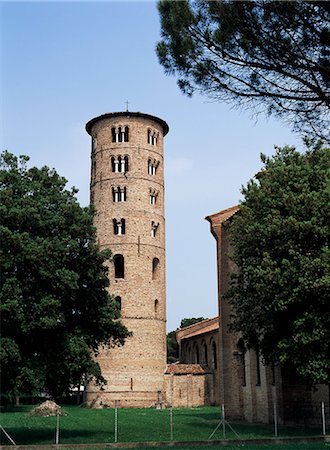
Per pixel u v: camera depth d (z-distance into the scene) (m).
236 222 37.88
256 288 33.97
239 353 51.00
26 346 32.66
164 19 19.25
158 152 88.44
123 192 84.62
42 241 32.00
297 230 33.25
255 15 17.50
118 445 31.91
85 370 34.62
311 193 33.91
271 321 35.31
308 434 36.25
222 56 18.78
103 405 75.88
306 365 32.72
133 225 82.94
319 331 31.91
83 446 31.64
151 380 78.81
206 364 90.69
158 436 36.62
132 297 80.56
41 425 44.69
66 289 32.31
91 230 35.50
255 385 47.62
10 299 30.31
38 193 34.34
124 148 85.44
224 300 53.25
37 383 31.33
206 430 40.34
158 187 87.06
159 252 84.88
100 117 87.06
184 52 18.86
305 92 18.69
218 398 83.12
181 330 106.62
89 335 35.81
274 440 33.06
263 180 37.09
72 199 35.88
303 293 32.28
